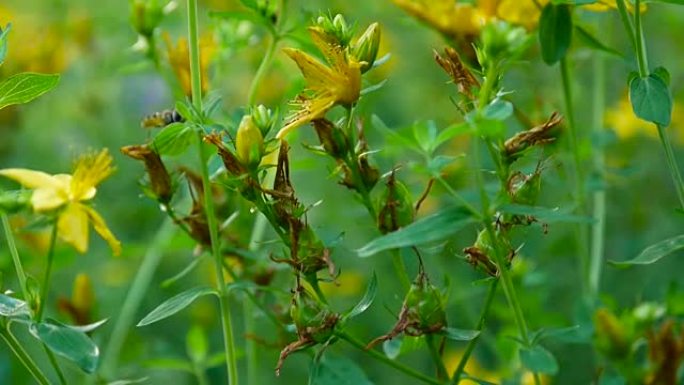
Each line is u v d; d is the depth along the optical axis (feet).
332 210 2.09
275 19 1.69
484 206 1.42
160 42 1.90
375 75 2.23
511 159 1.46
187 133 1.54
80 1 2.34
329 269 1.47
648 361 1.44
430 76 2.32
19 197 1.46
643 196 2.17
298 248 1.48
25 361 1.50
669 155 1.49
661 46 2.42
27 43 2.09
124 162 2.26
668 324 1.42
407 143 1.43
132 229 2.17
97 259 2.14
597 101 1.93
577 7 1.59
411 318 1.46
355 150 1.50
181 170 1.63
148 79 2.36
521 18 1.63
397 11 2.24
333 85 1.46
